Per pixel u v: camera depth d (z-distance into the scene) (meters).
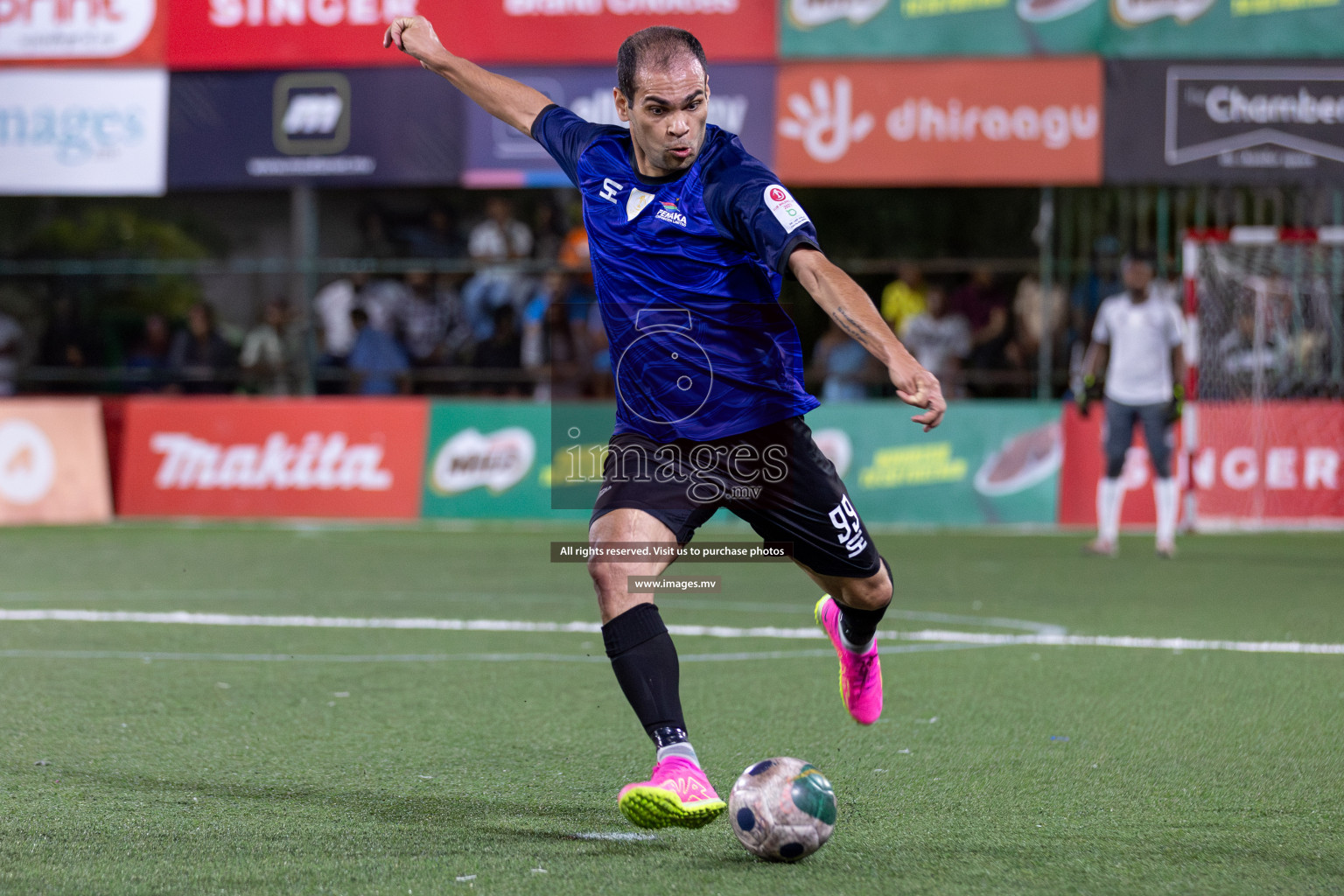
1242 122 39.84
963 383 44.47
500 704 16.72
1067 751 14.27
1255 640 21.61
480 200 53.75
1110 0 39.75
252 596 26.53
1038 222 52.97
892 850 10.77
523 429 41.59
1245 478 40.53
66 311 49.88
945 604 25.59
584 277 45.50
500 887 9.81
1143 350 33.03
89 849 10.75
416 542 36.50
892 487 40.84
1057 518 40.44
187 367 46.53
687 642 21.28
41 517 41.06
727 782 13.05
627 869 10.27
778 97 40.50
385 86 41.59
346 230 53.94
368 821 11.62
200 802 12.22
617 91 10.85
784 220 10.13
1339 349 40.81
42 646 20.81
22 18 42.25
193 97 42.16
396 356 45.91
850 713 13.71
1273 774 13.31
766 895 9.64
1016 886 9.86
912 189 54.59
